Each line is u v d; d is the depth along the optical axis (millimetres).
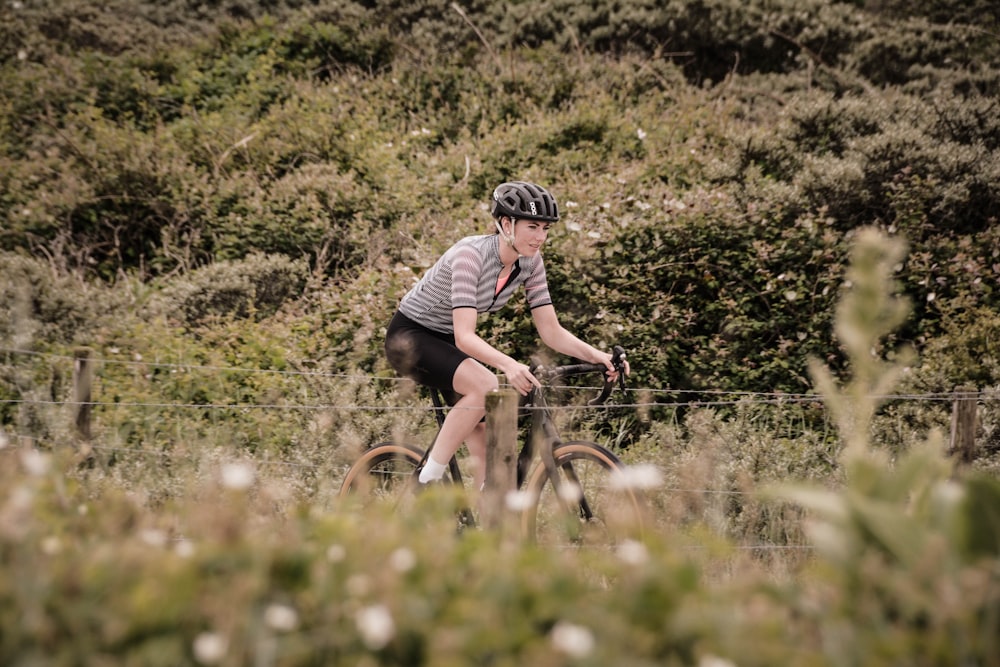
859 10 52344
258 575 6469
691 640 6277
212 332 22641
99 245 30078
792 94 41312
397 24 52625
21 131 37406
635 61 43406
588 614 6422
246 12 60812
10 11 50125
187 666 6215
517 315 21609
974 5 49188
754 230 23281
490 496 11859
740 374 21547
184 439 18562
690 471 13422
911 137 25766
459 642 5922
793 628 6859
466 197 30500
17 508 7094
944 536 6723
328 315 23297
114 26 52781
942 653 6086
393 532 7535
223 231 29203
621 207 24844
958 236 24188
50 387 19328
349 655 6309
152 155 32000
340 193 29234
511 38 50094
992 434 17547
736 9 48906
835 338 21328
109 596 6438
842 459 15742
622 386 13406
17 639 6105
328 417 18016
